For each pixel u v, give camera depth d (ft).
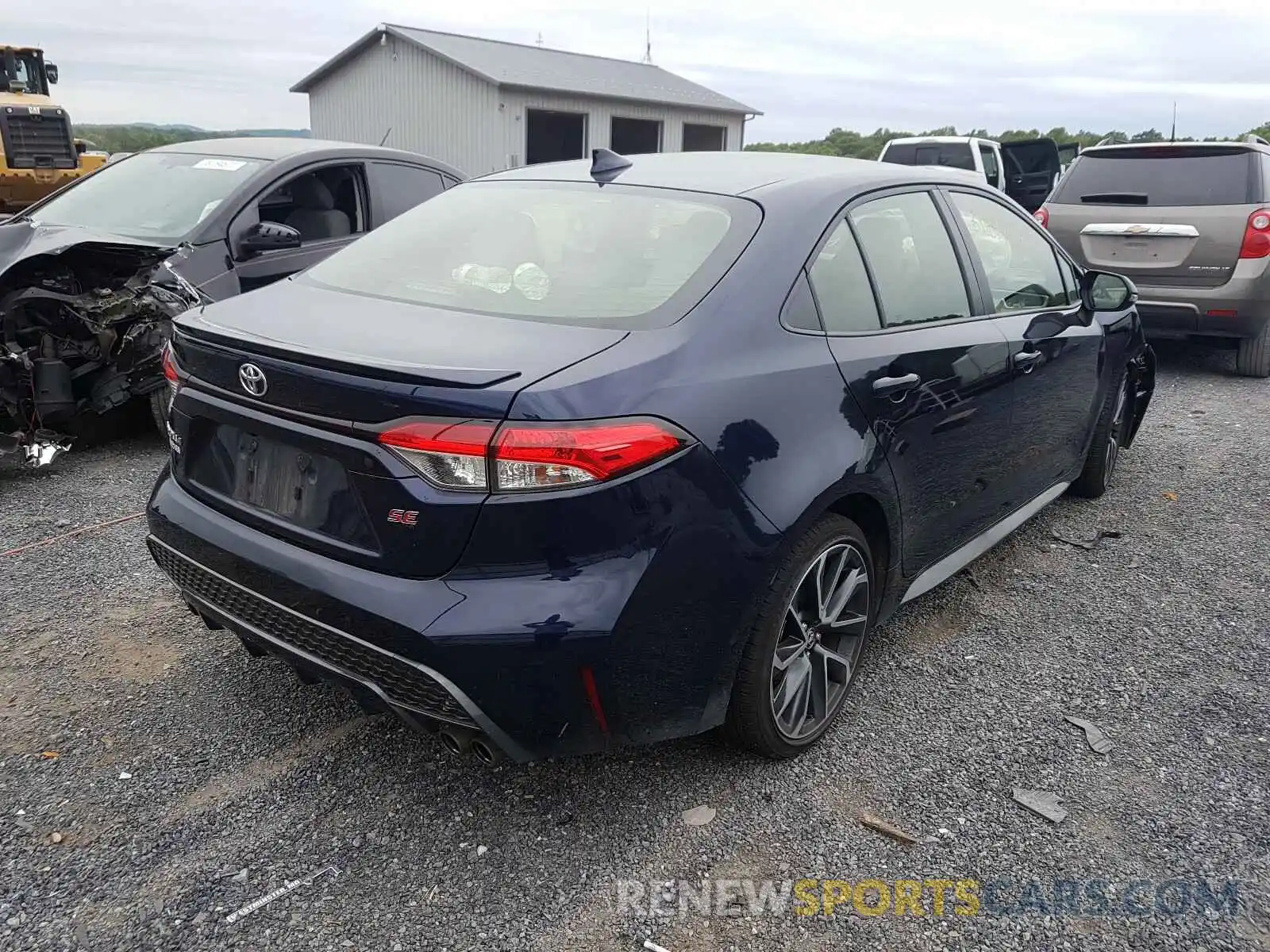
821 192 10.00
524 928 7.47
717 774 9.34
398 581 7.48
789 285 9.00
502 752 7.63
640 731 7.99
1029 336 12.38
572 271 9.11
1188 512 16.72
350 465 7.55
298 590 7.89
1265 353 26.84
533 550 7.22
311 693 10.50
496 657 7.22
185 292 17.69
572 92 81.05
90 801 8.68
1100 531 15.80
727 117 96.27
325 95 92.12
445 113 82.89
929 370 10.30
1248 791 9.30
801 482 8.48
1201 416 23.22
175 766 9.21
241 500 8.63
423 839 8.38
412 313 8.73
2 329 16.44
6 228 17.22
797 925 7.59
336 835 8.39
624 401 7.40
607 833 8.52
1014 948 7.43
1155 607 13.19
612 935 7.43
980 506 12.17
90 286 17.69
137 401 19.34
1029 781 9.37
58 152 50.29
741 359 8.30
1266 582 14.01
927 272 11.05
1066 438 14.40
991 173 49.52
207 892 7.72
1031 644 12.11
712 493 7.82
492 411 7.02
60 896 7.61
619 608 7.36
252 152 21.39
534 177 11.36
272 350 7.84
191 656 11.14
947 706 10.68
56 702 10.14
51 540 14.21
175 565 9.20
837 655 9.87
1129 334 16.17
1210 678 11.37
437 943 7.30
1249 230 24.44
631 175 10.68
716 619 8.09
